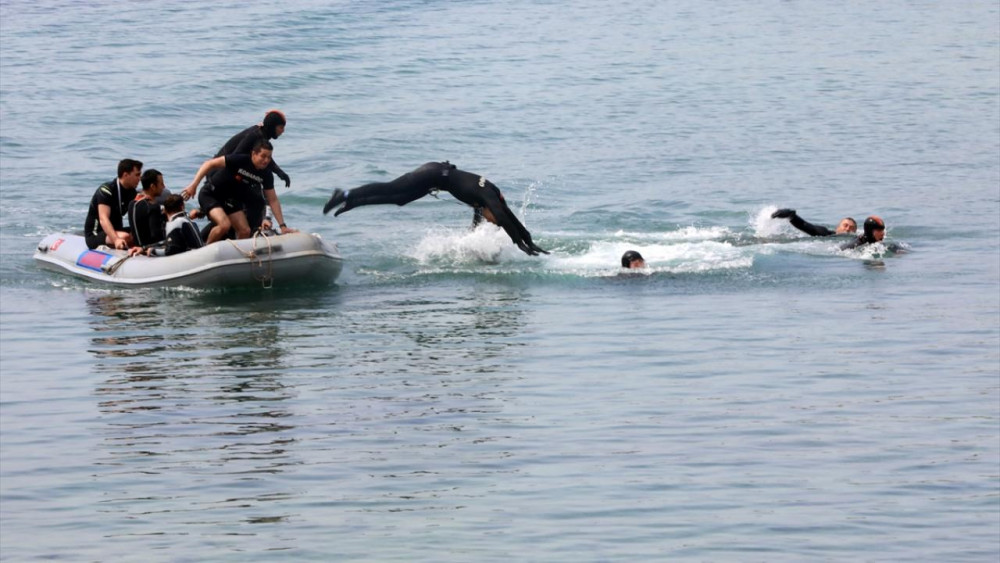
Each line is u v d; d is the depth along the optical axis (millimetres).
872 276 42031
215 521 20672
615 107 82750
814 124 77062
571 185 60688
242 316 37156
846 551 19453
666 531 20266
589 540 19875
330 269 41719
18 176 61312
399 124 76062
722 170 64125
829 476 22891
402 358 31891
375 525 20500
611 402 27750
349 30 112750
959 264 43781
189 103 80500
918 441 24906
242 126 74875
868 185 59875
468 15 125250
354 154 67438
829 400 27859
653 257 45156
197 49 100312
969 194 57375
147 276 41062
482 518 20812
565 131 74750
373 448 24500
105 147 68250
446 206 56688
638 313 37031
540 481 22609
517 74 94688
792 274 42438
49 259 44500
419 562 18984
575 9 133875
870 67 99938
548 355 32156
